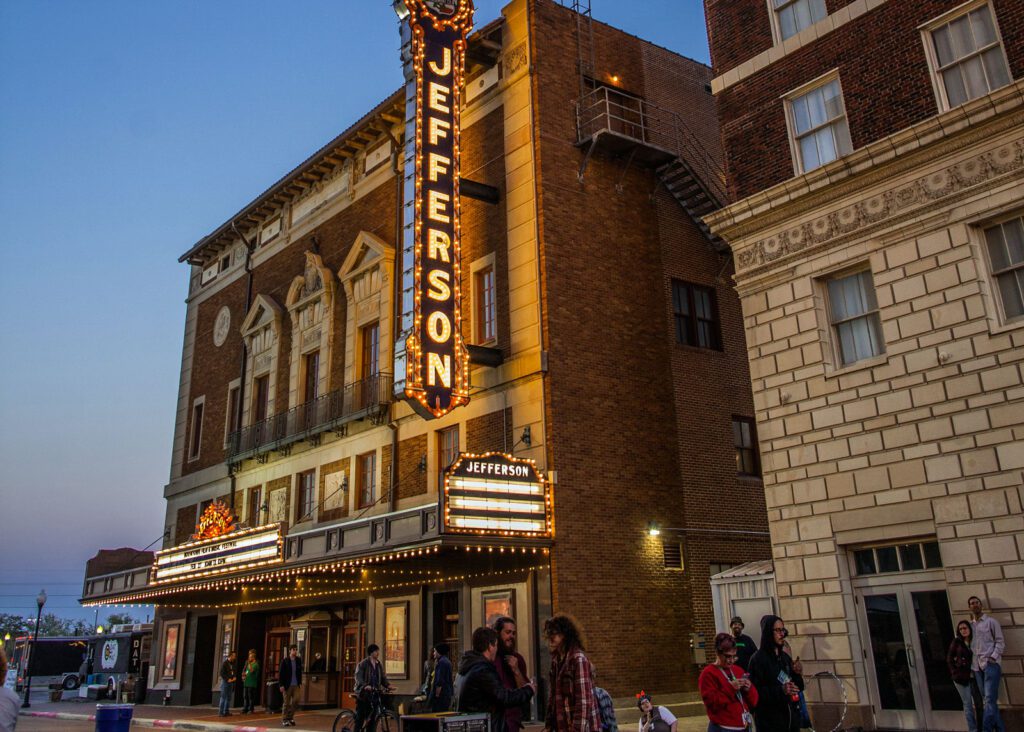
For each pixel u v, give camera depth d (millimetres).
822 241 16125
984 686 12062
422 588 23266
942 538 13703
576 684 6711
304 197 33219
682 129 27109
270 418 31531
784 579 15734
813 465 15656
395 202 27891
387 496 25172
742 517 23938
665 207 25641
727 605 18000
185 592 31656
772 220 16984
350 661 26234
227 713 27016
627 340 23188
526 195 22953
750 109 18156
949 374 14062
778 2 18156
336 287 29953
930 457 14078
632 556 21281
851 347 15836
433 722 7410
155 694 34875
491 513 19297
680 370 24125
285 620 30203
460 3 24172
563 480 20703
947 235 14445
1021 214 13891
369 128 29031
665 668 20875
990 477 13320
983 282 14000
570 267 22594
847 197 15898
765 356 16781
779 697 8312
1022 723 12328
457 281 21859
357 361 27859
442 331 21188
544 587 19984
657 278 24578
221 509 29500
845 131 16500
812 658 15055
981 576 13164
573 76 24625
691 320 25125
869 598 14828
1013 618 12719
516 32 24453
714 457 23969
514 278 22719
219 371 36500
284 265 33594
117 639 43844
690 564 22359
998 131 13930
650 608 21141
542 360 21281
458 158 22953
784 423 16234
